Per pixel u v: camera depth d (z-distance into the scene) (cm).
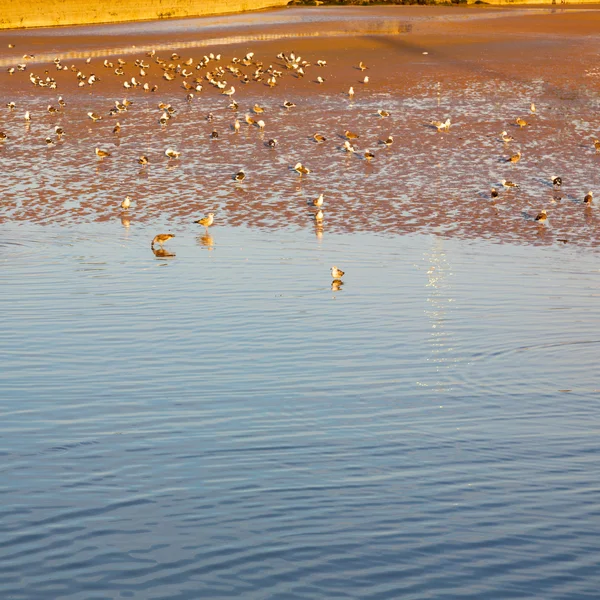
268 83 4662
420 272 2077
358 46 5762
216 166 3133
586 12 8656
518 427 1243
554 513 1009
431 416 1280
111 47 6019
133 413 1277
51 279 2002
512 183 2833
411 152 3284
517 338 1644
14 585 876
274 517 996
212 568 905
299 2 9750
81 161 3234
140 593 866
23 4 7481
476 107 4050
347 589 876
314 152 3306
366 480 1082
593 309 1831
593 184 2886
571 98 4247
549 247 2303
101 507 1012
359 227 2470
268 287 1948
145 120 3912
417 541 953
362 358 1525
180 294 1889
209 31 6812
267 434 1212
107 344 1579
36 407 1294
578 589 877
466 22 7294
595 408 1316
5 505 1012
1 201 2738
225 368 1468
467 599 861
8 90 4641
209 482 1073
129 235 2405
